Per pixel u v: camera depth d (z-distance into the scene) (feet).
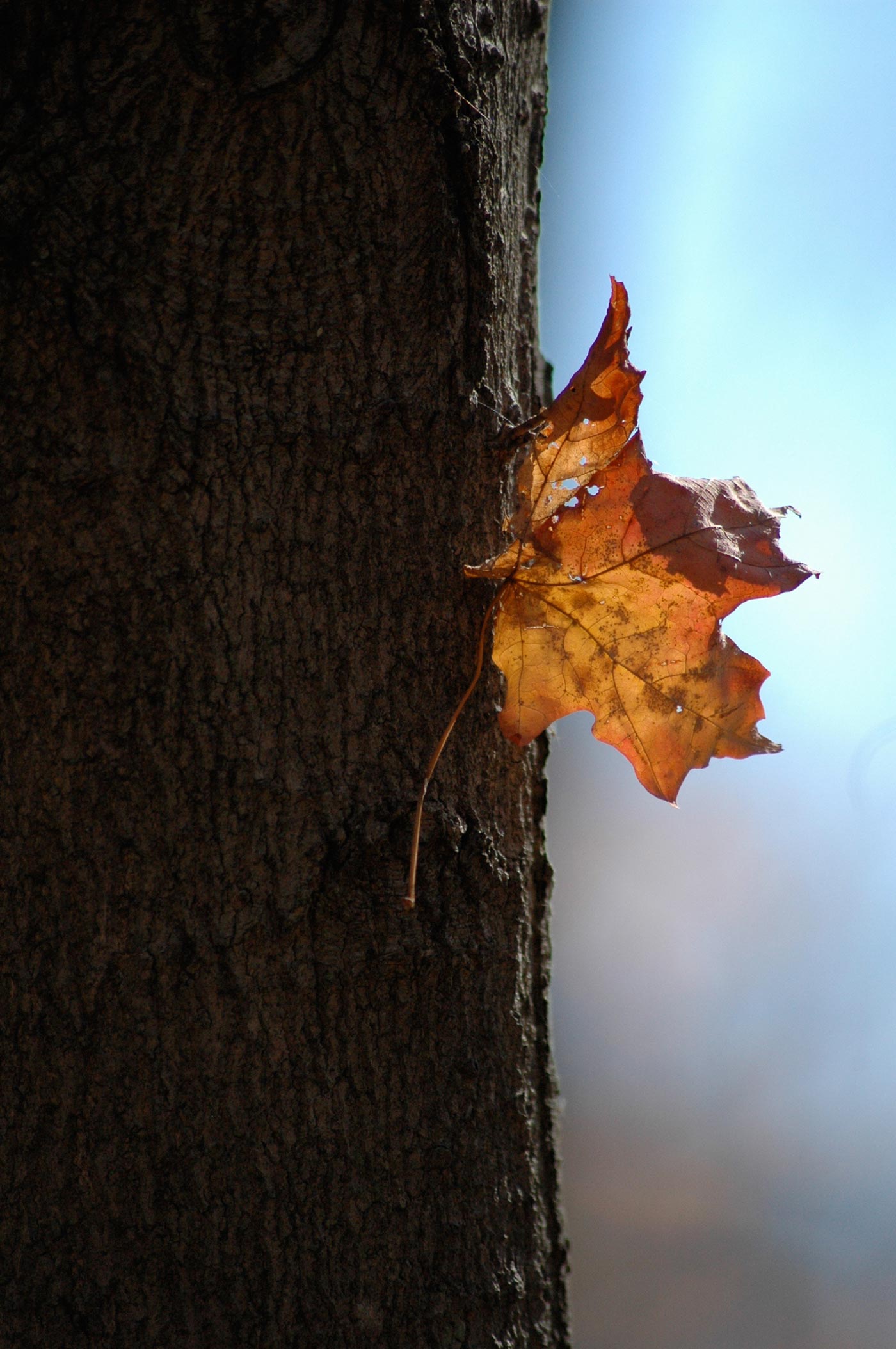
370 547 3.93
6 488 3.89
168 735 3.90
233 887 3.90
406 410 3.93
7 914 3.90
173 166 3.87
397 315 3.92
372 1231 3.93
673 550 3.92
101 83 3.86
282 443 3.91
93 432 3.89
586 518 3.93
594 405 3.91
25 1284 3.89
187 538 3.90
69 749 3.89
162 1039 3.90
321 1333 3.91
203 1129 3.90
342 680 3.92
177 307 3.88
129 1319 3.89
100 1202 3.89
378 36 3.87
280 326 3.90
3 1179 3.90
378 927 3.92
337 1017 3.92
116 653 3.89
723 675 3.94
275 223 3.88
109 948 3.89
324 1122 3.92
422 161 3.90
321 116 3.87
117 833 3.89
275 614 3.91
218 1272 3.90
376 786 3.93
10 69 3.86
